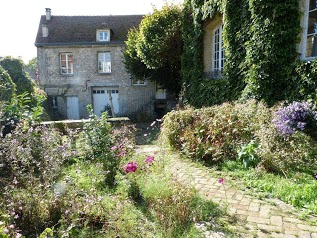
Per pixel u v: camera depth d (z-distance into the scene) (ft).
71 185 8.84
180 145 15.80
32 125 13.07
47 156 10.13
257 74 16.74
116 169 10.82
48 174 9.20
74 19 53.78
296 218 7.60
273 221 7.46
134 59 41.65
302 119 13.15
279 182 9.63
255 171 10.84
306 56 16.03
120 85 50.06
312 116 13.17
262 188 9.61
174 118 16.80
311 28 15.79
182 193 7.97
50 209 7.48
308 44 15.96
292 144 11.10
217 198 9.05
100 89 51.08
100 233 6.89
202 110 16.80
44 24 49.85
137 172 9.70
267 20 15.94
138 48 36.52
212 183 10.56
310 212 7.83
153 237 6.66
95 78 50.01
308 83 14.21
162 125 18.15
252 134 12.85
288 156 10.67
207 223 7.39
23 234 7.02
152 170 9.98
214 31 26.58
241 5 18.62
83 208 7.50
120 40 49.29
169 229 6.85
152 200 8.21
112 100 51.08
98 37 49.08
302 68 14.60
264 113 13.53
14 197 7.56
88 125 13.09
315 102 13.64
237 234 6.83
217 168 12.39
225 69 20.83
